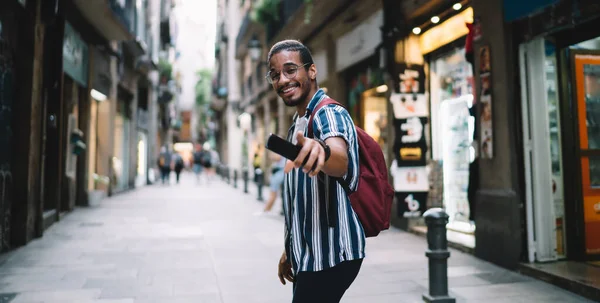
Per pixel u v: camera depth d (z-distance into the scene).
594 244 5.12
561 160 5.23
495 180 5.36
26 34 6.43
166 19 23.83
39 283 4.48
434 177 7.59
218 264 5.35
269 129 19.73
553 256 5.05
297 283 1.70
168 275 4.84
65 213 9.88
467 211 6.76
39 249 6.13
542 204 5.06
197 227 8.22
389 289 4.37
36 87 6.63
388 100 8.03
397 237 7.14
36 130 6.77
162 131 33.47
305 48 1.78
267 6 14.10
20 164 6.38
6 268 5.08
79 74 10.24
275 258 5.69
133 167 18.47
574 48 5.25
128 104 17.80
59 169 8.77
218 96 32.78
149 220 9.09
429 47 7.38
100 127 13.72
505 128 5.16
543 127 5.13
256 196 15.20
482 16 5.55
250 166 24.31
